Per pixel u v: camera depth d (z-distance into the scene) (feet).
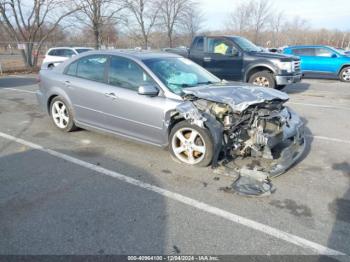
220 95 13.39
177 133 14.10
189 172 13.57
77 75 18.02
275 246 8.93
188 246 8.89
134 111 15.17
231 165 13.79
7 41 71.36
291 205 11.07
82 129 19.76
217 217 10.29
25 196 11.48
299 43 163.12
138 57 15.85
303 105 28.84
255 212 10.61
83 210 10.61
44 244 8.89
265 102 13.43
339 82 48.26
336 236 9.37
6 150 16.06
